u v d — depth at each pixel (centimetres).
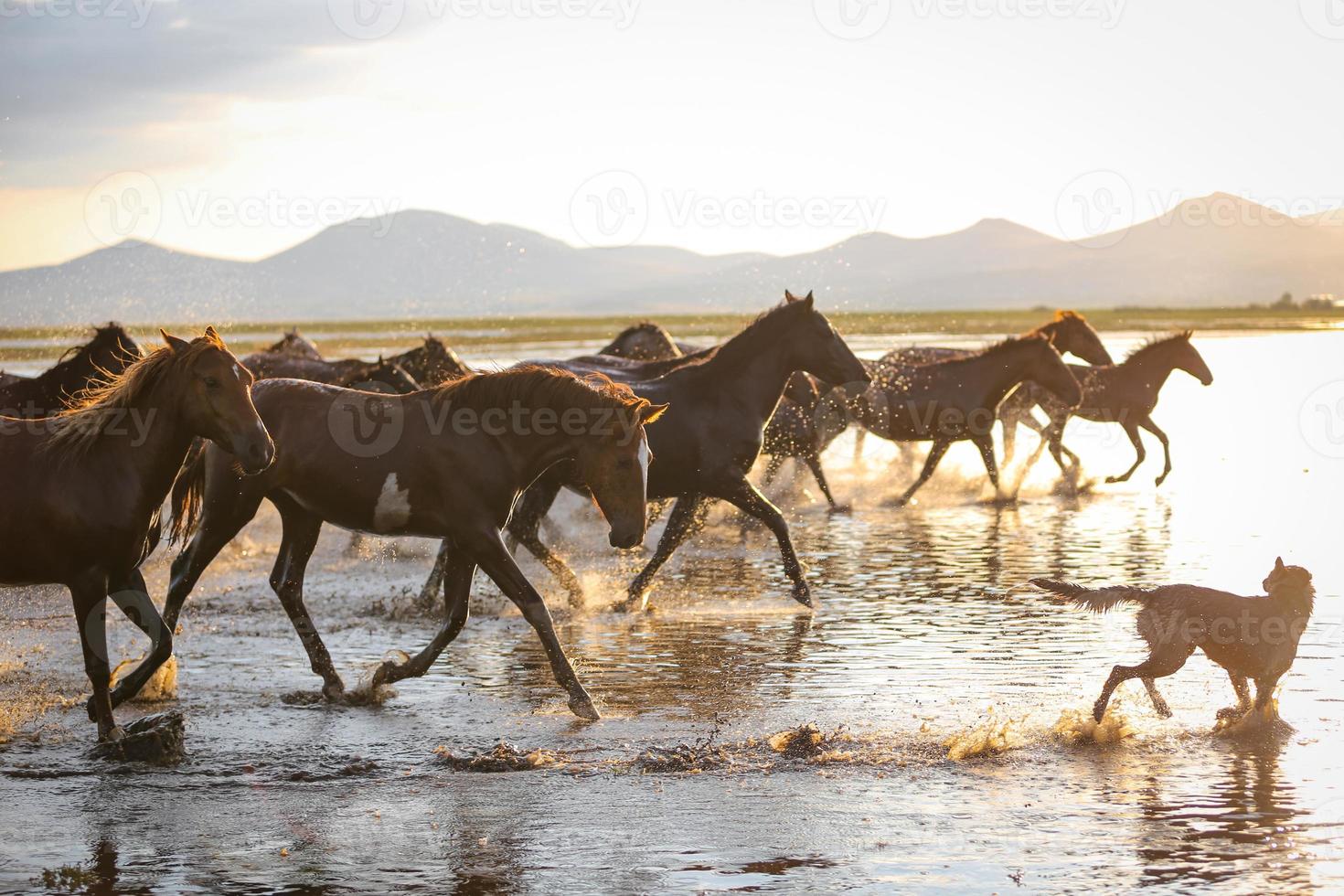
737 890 564
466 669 966
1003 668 940
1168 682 901
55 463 760
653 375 1309
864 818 648
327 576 1339
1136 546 1450
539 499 1164
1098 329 8050
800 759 744
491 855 607
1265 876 571
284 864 598
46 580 767
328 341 6606
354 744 780
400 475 855
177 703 873
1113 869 580
